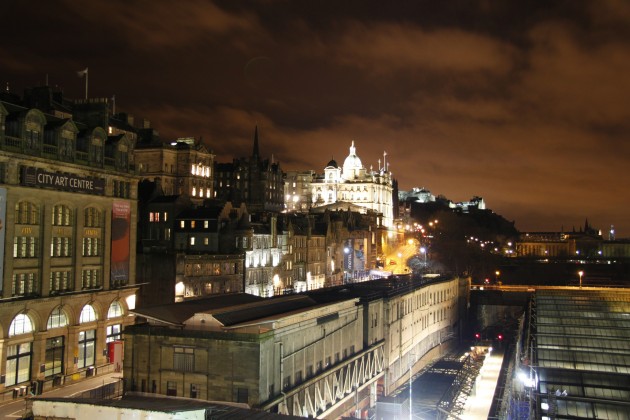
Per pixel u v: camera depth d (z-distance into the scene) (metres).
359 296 87.88
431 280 140.12
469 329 177.75
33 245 73.56
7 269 69.12
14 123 71.62
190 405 47.56
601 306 138.12
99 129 84.62
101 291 82.75
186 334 57.09
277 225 141.00
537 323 121.25
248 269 121.25
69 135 79.12
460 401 86.06
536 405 71.56
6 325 67.94
